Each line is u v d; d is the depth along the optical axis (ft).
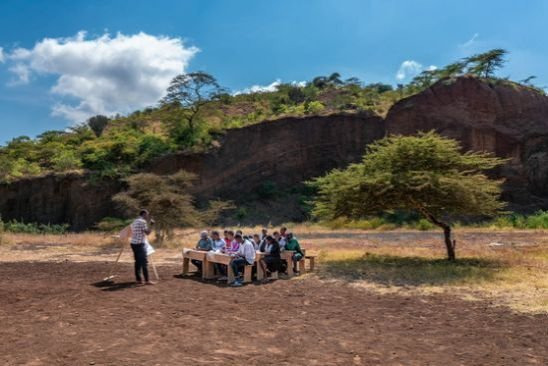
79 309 31.91
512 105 161.79
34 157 185.47
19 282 43.14
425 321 29.14
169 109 186.39
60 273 48.73
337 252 65.46
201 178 164.35
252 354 22.63
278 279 44.65
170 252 69.92
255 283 42.55
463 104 161.99
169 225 84.38
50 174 161.58
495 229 113.19
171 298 35.65
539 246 72.02
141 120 229.25
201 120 185.68
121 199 85.46
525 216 140.15
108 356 22.07
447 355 22.66
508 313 30.86
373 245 78.64
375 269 49.26
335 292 38.47
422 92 166.50
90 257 64.64
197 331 26.50
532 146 156.25
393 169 56.29
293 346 23.97
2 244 85.97
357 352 23.06
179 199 84.12
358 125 172.96
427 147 56.80
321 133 174.19
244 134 173.78
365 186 54.60
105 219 115.65
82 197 157.79
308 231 118.32
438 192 52.85
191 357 22.06
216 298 35.91
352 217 58.75
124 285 41.14
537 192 152.46
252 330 26.86
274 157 172.65
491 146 157.38
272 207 162.20
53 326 27.45
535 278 42.29
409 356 22.50
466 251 66.85
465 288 39.22
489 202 56.44
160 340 24.71
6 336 25.45
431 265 51.75
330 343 24.50
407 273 46.52
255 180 169.68
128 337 25.22
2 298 35.78
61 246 81.87
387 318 29.94
